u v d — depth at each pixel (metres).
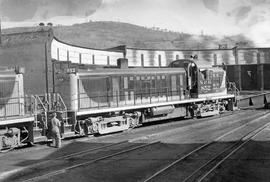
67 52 33.44
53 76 20.92
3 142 15.33
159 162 12.87
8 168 12.22
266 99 41.22
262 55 65.25
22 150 15.69
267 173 11.19
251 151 14.49
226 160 12.84
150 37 153.25
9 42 24.33
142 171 11.59
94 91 20.50
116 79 21.94
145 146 15.98
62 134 17.89
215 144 16.30
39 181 10.51
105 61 44.03
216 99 30.00
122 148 15.72
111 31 154.00
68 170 11.77
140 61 52.53
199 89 27.70
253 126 22.41
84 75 20.02
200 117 28.47
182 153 14.38
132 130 22.00
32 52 23.67
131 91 22.86
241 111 32.94
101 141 17.91
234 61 64.00
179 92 26.58
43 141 17.84
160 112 24.19
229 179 10.44
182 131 20.83
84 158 13.81
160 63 56.19
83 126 19.25
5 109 16.69
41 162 13.04
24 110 17.64
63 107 19.30
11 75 17.22
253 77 53.22
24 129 16.48
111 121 20.56
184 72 27.22
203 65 28.45
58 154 14.69
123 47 49.12
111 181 10.52
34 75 23.42
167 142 17.05
